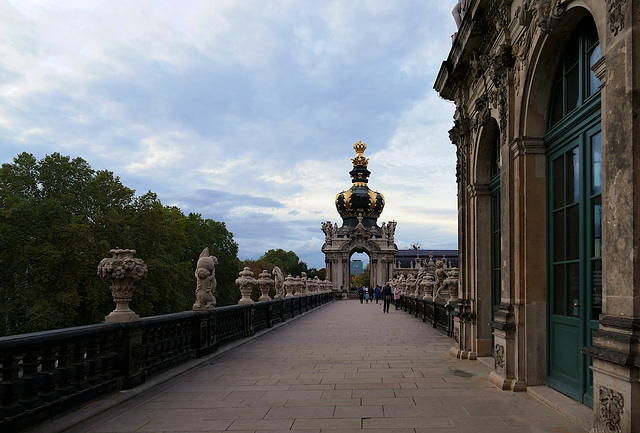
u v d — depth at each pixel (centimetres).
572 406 638
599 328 545
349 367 998
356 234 5975
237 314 1413
